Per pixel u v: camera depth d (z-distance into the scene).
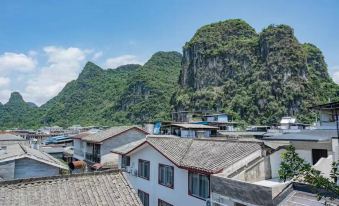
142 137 38.25
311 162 17.55
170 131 47.94
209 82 143.25
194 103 135.62
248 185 13.71
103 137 37.00
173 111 139.12
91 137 40.53
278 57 125.75
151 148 23.25
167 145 22.28
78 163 38.47
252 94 125.12
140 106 147.12
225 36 155.12
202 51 151.88
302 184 12.64
